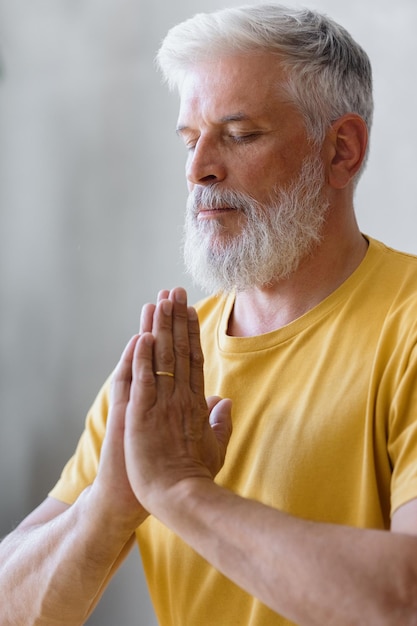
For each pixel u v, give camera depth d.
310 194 1.62
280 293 1.66
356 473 1.47
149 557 1.70
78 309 3.34
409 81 2.94
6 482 3.38
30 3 3.34
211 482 1.33
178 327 1.47
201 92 1.61
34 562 1.61
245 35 1.57
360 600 1.15
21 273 3.38
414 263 1.62
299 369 1.58
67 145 3.33
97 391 3.31
